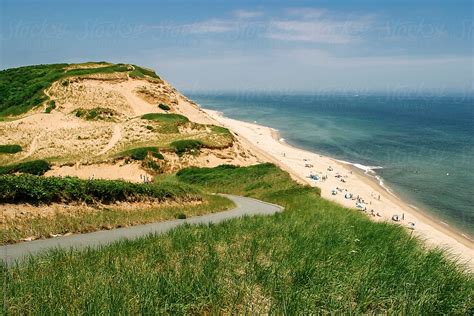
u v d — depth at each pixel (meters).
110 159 47.00
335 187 53.34
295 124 144.50
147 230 14.89
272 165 46.53
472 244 34.09
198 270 7.43
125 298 5.95
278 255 8.65
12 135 58.28
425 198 51.78
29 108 71.56
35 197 14.99
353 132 121.62
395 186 58.03
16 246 11.66
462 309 6.86
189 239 10.51
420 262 8.72
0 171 43.09
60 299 6.07
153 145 52.28
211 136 56.84
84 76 77.06
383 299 6.80
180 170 48.16
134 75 80.75
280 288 6.70
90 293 6.17
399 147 94.19
